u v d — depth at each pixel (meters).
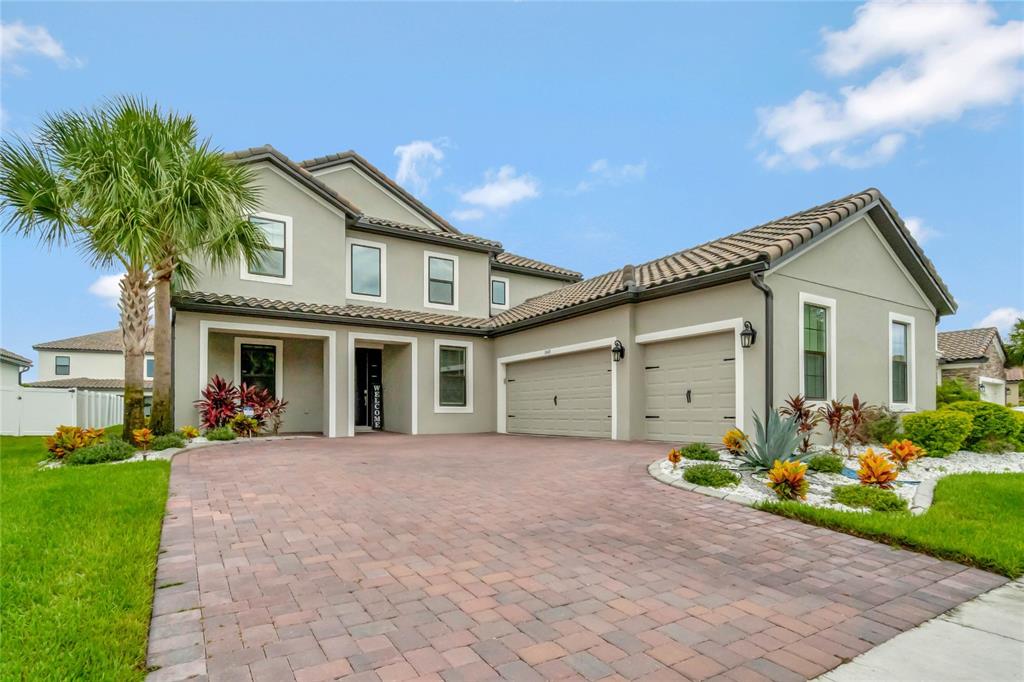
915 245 12.53
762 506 5.73
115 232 9.24
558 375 14.32
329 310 14.09
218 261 11.68
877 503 5.76
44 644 2.76
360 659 2.73
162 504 5.73
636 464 8.45
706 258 11.73
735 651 2.87
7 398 17.38
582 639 2.97
